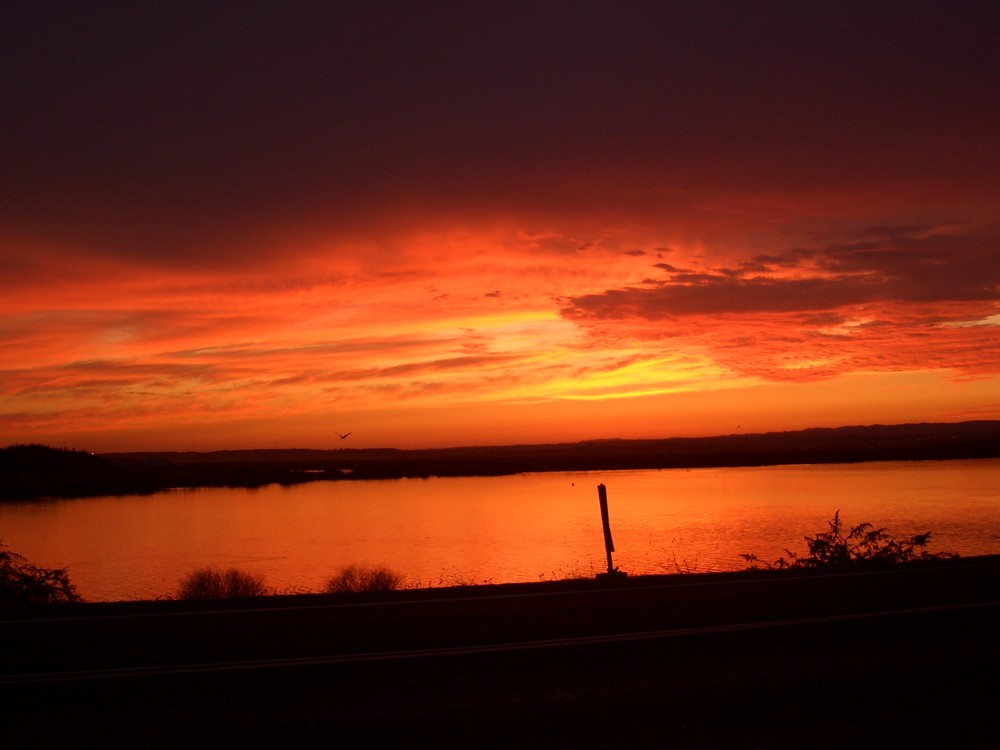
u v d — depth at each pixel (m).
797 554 33.44
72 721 6.82
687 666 8.45
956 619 10.53
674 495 72.31
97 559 37.94
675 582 13.97
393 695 7.53
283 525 53.72
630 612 11.12
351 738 6.50
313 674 8.16
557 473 130.75
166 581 31.12
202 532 49.94
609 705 7.26
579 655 8.87
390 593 12.93
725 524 47.03
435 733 6.61
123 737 6.48
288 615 11.02
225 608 11.58
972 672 8.23
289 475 121.56
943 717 7.00
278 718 6.93
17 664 8.47
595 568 29.86
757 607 11.40
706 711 7.12
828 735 6.60
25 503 74.31
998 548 32.56
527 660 8.67
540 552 37.84
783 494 68.69
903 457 143.12
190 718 6.91
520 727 6.74
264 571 32.53
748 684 7.83
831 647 9.16
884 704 7.30
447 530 49.22
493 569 31.73
